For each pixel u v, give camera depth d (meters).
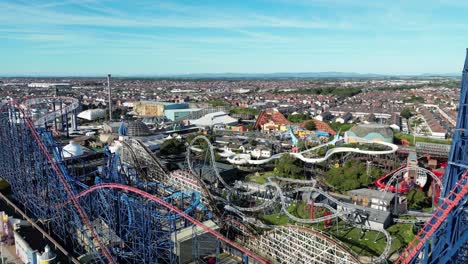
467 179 58.69
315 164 166.38
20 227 98.06
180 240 80.81
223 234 96.44
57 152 103.00
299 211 116.00
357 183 131.88
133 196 85.00
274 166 169.38
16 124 113.12
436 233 59.91
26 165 109.12
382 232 99.88
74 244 91.38
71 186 96.62
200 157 182.38
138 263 82.94
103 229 92.00
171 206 77.75
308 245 79.56
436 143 184.88
